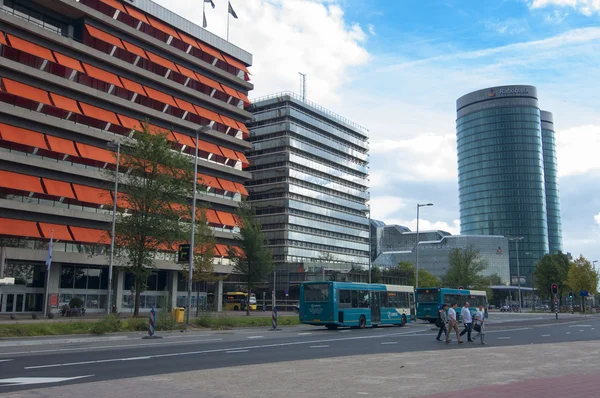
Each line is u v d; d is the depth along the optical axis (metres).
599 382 11.56
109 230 44.25
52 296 51.75
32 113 50.84
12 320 37.88
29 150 51.88
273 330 36.03
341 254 126.44
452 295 48.75
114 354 18.34
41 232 50.25
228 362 15.90
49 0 54.03
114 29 60.41
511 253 197.88
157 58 64.50
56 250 52.44
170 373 12.92
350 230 130.88
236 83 77.38
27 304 50.81
